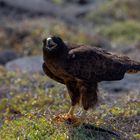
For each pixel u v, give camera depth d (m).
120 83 22.12
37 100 16.77
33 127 13.41
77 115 14.38
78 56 13.42
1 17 36.34
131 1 43.72
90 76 13.45
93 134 13.28
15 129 13.45
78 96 13.88
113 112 14.91
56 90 17.67
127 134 13.62
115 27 37.44
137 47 32.59
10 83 19.92
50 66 13.70
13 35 30.62
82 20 40.84
